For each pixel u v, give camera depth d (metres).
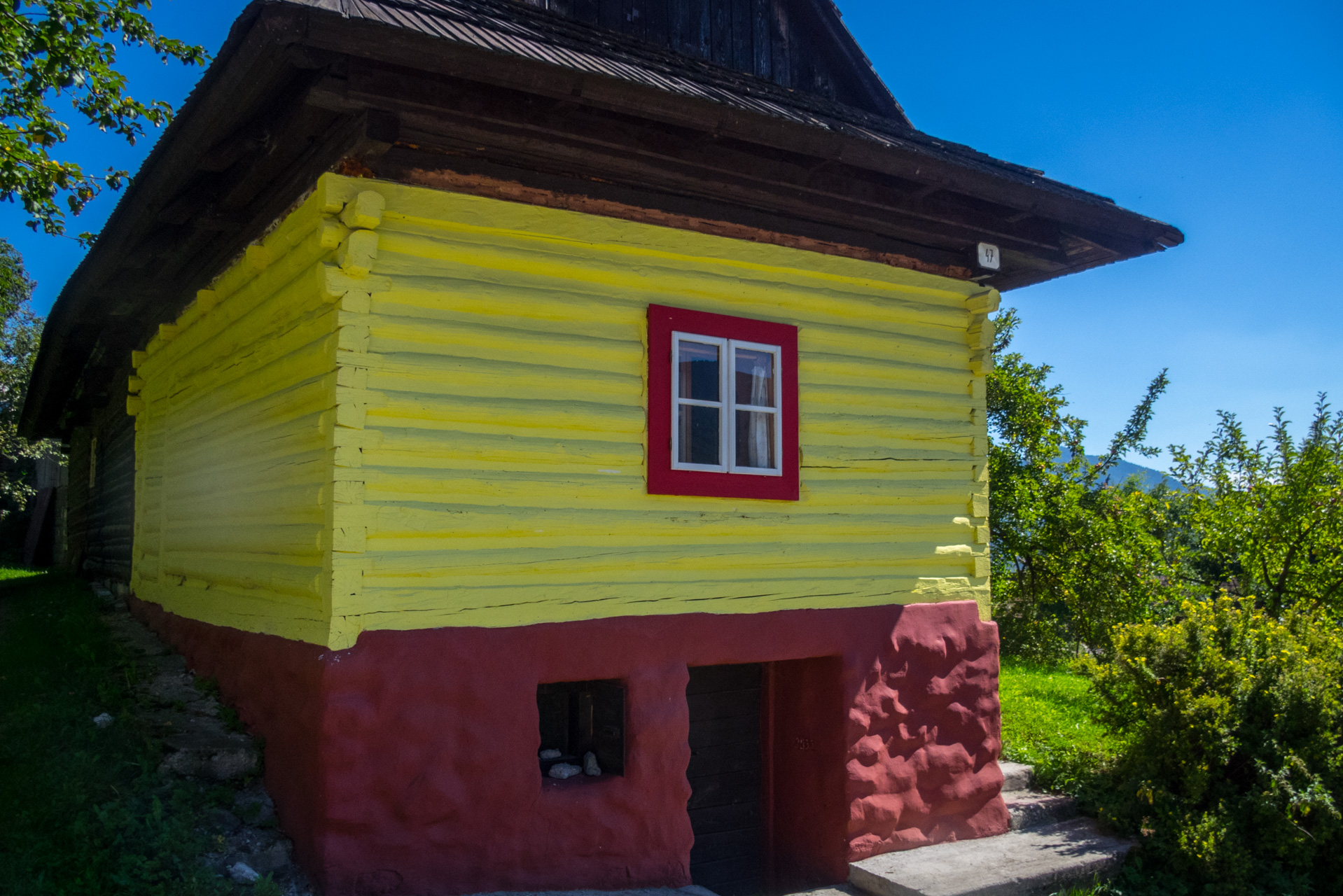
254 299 6.05
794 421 6.07
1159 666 6.80
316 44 3.87
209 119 4.46
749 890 6.54
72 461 17.05
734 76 6.49
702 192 5.81
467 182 5.15
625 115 5.05
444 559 4.84
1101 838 6.45
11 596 11.45
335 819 4.38
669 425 5.59
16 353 22.39
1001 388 15.52
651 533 5.50
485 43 4.22
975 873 5.71
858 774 6.04
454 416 4.94
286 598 5.20
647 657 5.38
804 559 6.04
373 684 4.57
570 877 4.98
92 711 5.70
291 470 5.22
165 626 7.74
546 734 5.63
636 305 5.59
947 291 6.95
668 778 5.35
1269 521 10.72
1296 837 5.88
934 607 6.59
